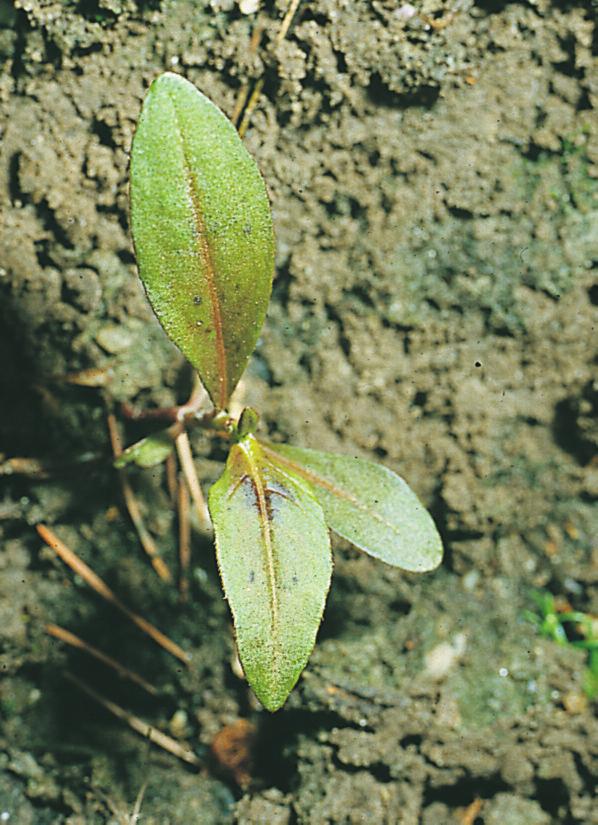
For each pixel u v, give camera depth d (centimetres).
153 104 17
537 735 21
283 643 17
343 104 20
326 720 21
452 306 21
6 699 21
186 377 21
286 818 20
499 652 21
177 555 21
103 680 21
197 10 20
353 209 21
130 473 21
